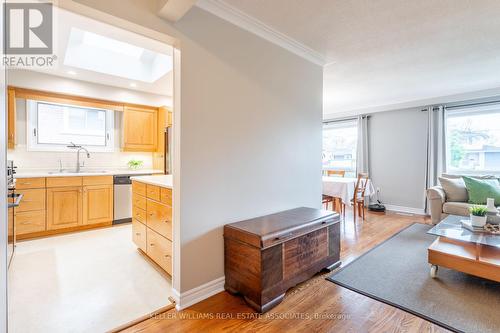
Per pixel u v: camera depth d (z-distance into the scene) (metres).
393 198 5.13
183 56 1.75
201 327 1.55
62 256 2.61
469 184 3.50
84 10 1.40
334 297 1.90
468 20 2.12
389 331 1.51
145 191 2.53
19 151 3.47
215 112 1.94
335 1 1.86
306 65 2.76
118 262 2.47
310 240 2.11
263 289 1.71
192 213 1.82
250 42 2.18
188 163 1.79
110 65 3.43
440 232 2.30
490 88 4.04
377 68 3.19
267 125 2.35
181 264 1.76
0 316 0.87
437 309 1.73
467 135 4.36
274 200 2.44
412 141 4.86
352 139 5.83
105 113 4.24
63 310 1.70
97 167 4.15
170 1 1.47
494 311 1.70
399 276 2.22
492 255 2.07
